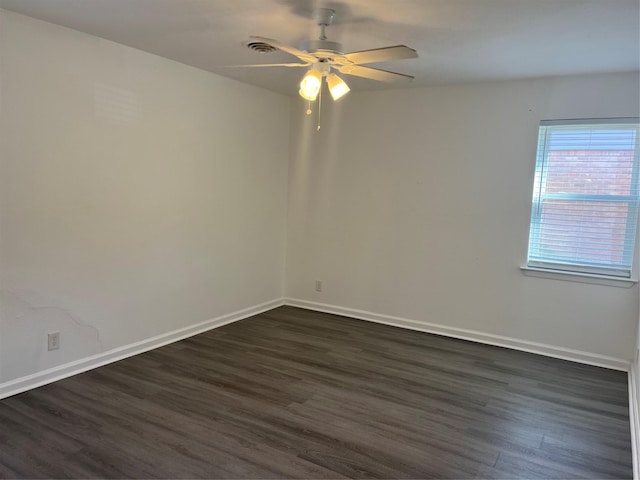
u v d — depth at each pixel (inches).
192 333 165.8
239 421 106.7
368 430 104.7
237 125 175.6
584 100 147.5
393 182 181.3
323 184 196.9
